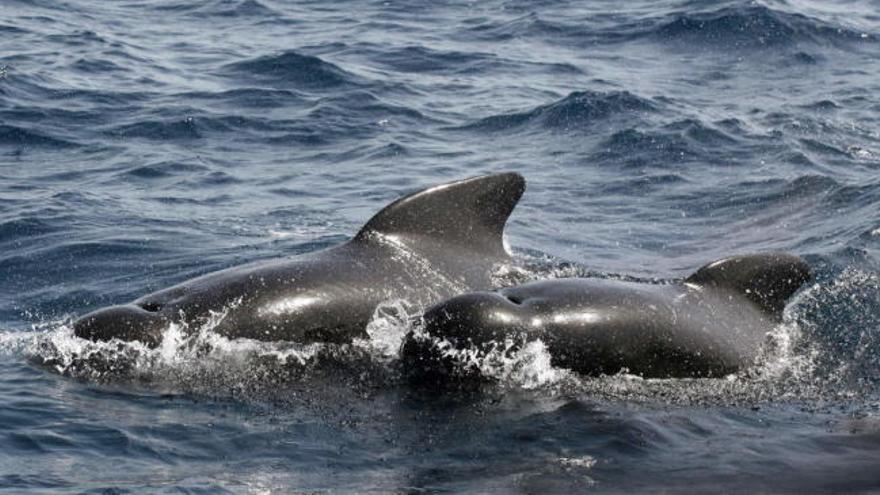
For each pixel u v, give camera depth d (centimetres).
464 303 2911
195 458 2523
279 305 3066
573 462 2508
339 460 2519
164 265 3878
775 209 4509
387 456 2541
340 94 5966
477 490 2383
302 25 7356
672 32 7012
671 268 3912
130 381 2875
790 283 3206
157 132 5422
